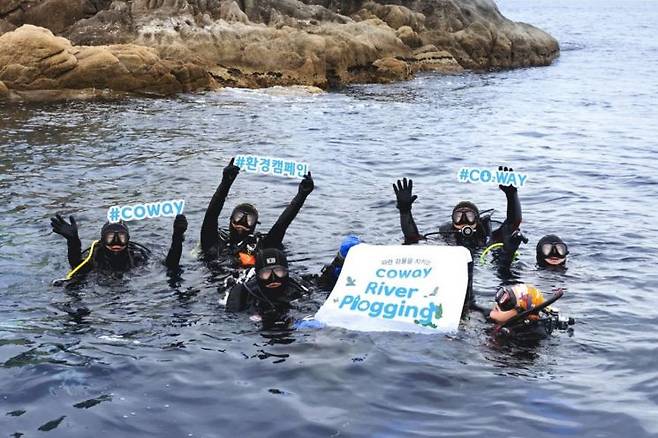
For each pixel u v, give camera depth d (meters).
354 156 16.17
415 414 5.68
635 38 63.88
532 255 9.65
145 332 7.19
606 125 21.17
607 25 87.44
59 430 5.45
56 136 17.09
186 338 7.04
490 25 39.31
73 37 26.38
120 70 23.22
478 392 5.98
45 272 8.87
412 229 9.47
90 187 12.90
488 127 20.42
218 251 9.31
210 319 7.49
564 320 7.22
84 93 22.83
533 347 6.79
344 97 25.64
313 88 26.56
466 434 5.39
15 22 27.19
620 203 12.54
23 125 18.27
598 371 6.35
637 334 7.12
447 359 6.52
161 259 9.27
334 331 7.07
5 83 22.11
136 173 13.92
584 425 5.49
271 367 6.42
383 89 28.48
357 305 7.29
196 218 11.23
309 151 16.47
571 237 10.50
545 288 8.41
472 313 7.50
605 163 15.92
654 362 6.52
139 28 26.80
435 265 7.38
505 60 38.28
